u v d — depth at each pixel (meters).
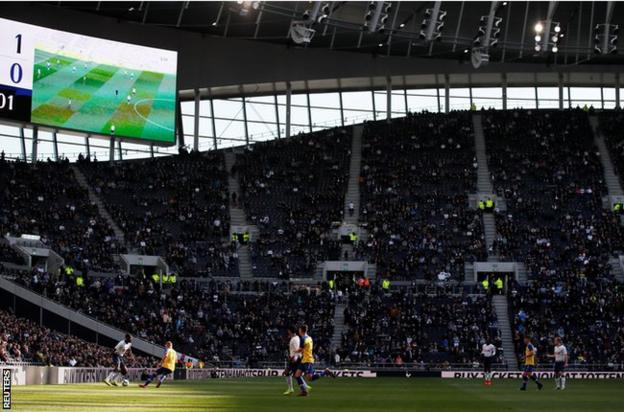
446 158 87.19
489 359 44.38
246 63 87.69
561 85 93.44
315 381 49.75
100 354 51.97
